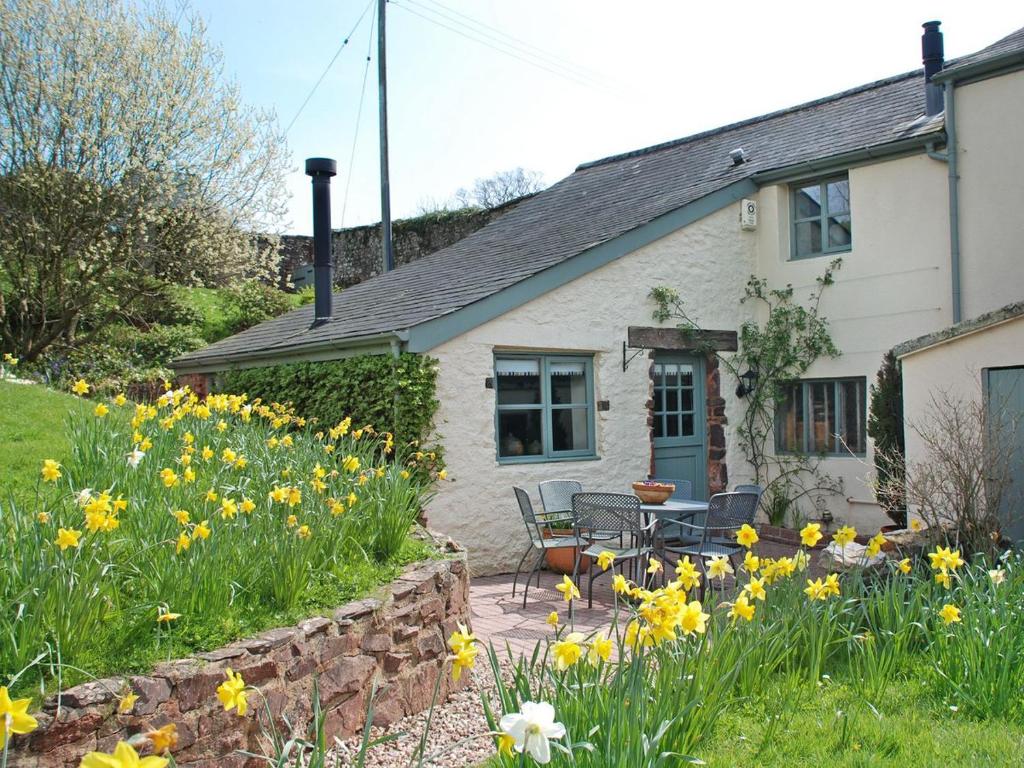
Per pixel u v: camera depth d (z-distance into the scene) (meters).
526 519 7.79
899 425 8.97
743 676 4.27
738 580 4.48
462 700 5.09
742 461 11.48
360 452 7.07
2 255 14.72
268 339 12.20
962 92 9.80
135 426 6.25
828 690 4.48
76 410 8.25
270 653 4.05
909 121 10.84
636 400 10.31
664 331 10.59
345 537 5.44
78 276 15.22
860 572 5.20
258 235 18.47
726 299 11.34
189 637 3.99
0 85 14.38
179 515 4.32
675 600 3.32
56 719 3.24
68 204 14.77
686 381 11.19
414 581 5.16
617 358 10.13
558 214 13.62
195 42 16.42
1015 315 7.06
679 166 13.59
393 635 4.84
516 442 9.47
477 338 8.95
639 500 6.93
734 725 4.02
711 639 4.33
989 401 7.01
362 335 8.98
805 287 11.28
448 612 5.44
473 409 8.91
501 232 14.17
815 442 11.34
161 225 16.36
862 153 10.53
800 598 4.85
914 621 4.87
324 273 11.89
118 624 3.87
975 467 6.43
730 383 11.40
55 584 3.62
